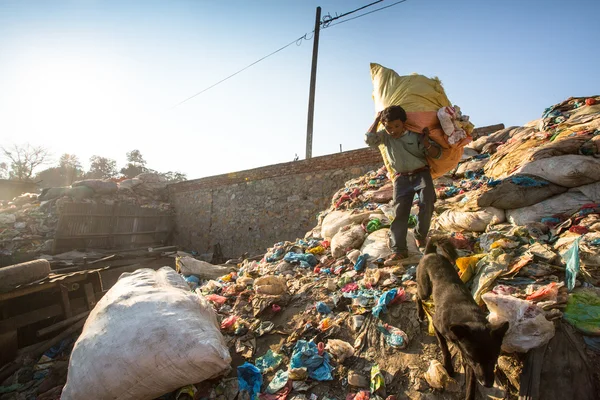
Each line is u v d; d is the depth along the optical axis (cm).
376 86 396
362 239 459
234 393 264
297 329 326
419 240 364
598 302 238
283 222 1094
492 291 272
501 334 198
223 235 1263
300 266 472
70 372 244
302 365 277
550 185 389
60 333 510
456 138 329
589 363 210
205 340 243
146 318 253
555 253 298
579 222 342
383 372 262
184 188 1431
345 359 280
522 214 386
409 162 348
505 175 475
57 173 4391
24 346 512
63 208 1066
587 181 372
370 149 938
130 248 1234
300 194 1062
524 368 216
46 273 536
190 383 247
